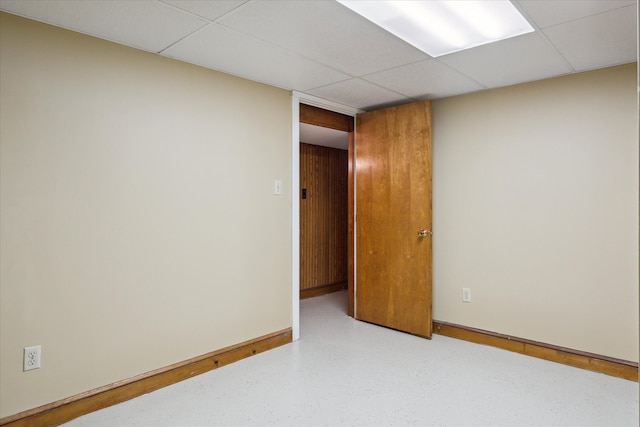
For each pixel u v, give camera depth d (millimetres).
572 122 2732
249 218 2906
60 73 2010
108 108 2182
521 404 2182
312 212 5055
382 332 3486
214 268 2688
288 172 3193
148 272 2350
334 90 3180
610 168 2582
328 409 2137
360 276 3838
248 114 2893
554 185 2809
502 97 3062
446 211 3389
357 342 3215
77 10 1834
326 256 5258
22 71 1893
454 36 2143
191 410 2125
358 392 2330
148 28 2035
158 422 2006
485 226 3152
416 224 3379
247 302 2900
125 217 2250
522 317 2957
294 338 3236
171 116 2457
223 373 2600
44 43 1958
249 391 2346
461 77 2822
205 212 2633
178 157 2488
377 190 3672
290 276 3223
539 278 2873
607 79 2594
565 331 2758
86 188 2100
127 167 2258
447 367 2695
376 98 3424
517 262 2980
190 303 2555
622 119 2537
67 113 2033
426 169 3307
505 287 3043
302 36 2145
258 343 2949
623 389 2359
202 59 2482
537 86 2885
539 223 2873
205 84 2631
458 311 3314
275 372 2617
